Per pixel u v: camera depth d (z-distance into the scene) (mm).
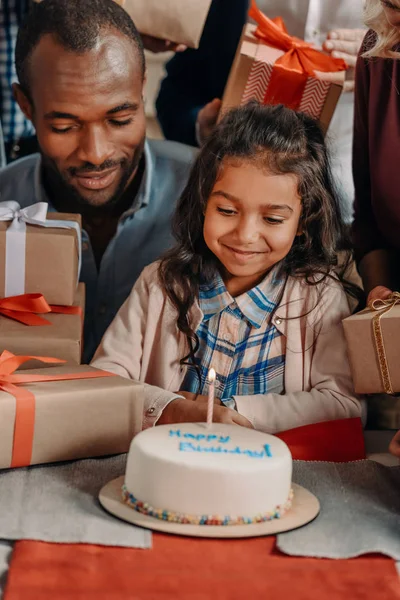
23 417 1111
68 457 1155
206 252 1444
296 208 1361
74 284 1410
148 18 1788
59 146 1612
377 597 873
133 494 1014
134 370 1432
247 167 1322
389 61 1444
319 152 1413
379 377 1293
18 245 1360
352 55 1710
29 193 1777
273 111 1394
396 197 1487
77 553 930
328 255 1450
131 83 1589
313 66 1638
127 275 1746
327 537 973
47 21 1565
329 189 1454
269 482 982
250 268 1370
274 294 1430
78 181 1650
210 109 1905
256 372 1419
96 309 1747
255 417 1337
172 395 1309
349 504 1078
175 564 914
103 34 1561
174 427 1072
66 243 1367
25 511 1017
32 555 920
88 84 1550
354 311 1498
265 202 1321
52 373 1221
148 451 994
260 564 920
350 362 1318
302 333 1422
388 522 1029
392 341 1273
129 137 1626
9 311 1352
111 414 1167
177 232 1478
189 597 863
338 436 1306
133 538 949
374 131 1486
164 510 981
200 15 1799
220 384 1418
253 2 1668
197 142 2074
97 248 1802
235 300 1419
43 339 1273
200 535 954
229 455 999
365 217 1608
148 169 1734
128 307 1474
